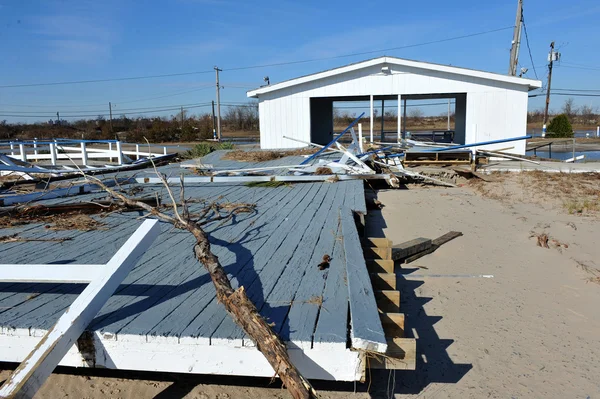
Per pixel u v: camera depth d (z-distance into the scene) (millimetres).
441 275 5309
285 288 3480
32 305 3158
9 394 2133
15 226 5449
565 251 6102
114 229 5305
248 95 17297
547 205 8859
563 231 6969
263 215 6020
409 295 4758
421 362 3486
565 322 4141
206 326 2844
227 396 3068
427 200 9453
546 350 3658
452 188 10938
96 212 6234
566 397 3068
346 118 57750
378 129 44562
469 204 9023
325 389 3166
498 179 11711
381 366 2738
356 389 3158
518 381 3246
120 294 3367
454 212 8344
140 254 3307
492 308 4434
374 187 11102
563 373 3340
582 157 15508
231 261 4125
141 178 9008
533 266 5559
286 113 17125
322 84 16719
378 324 2779
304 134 17109
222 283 3219
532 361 3500
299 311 3070
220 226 5414
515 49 21719
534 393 3111
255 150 16438
